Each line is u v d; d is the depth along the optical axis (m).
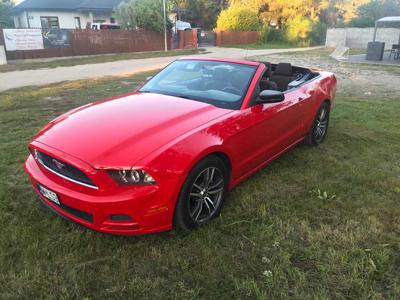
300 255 2.88
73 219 2.94
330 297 2.47
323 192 3.96
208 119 3.31
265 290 2.52
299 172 4.46
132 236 3.07
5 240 2.98
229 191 3.60
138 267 2.73
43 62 19.55
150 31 27.19
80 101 8.62
